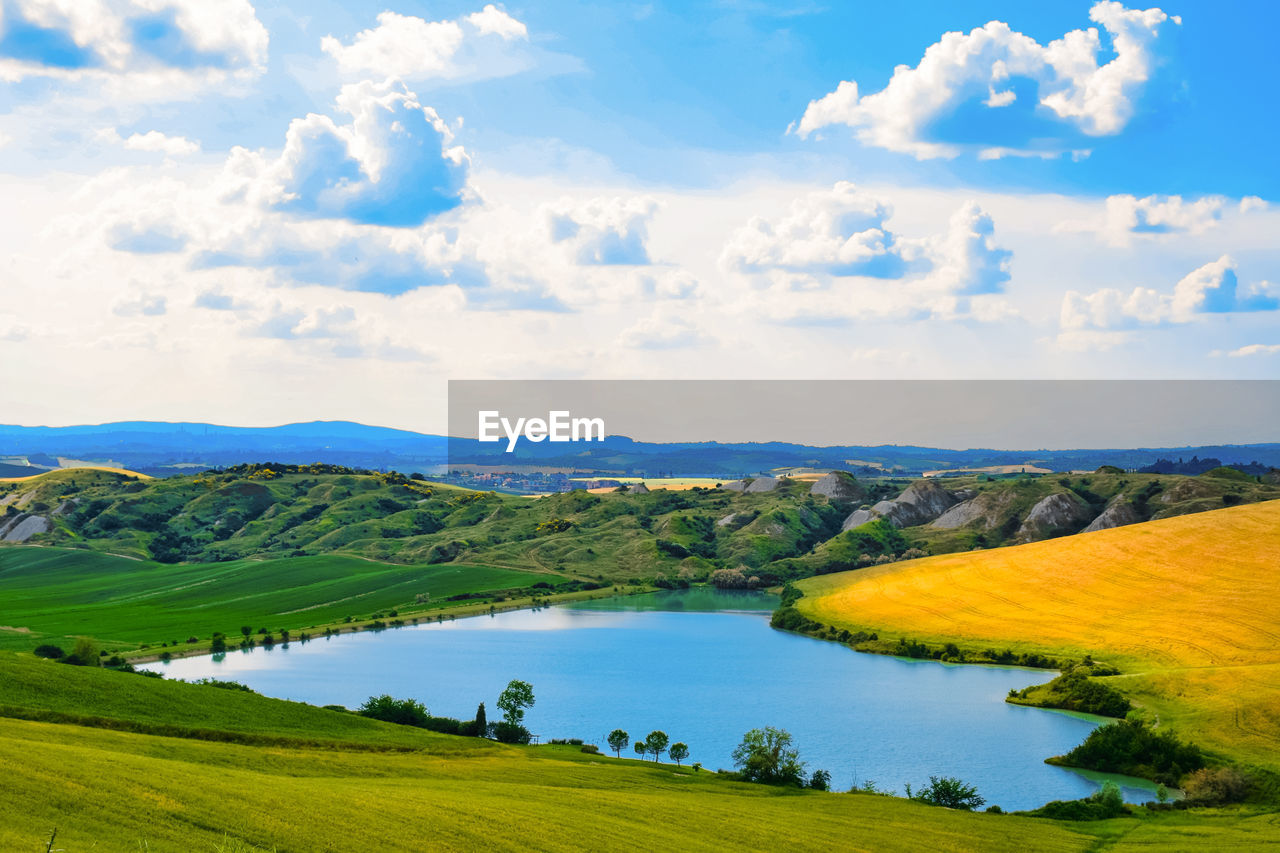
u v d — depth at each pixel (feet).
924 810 231.50
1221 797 247.91
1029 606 530.68
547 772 237.86
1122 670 403.54
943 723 346.95
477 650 503.61
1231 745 282.56
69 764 155.02
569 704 379.76
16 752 155.94
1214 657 397.19
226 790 159.63
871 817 219.20
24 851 113.29
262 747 225.56
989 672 440.04
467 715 355.97
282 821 148.56
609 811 192.24
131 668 425.28
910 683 418.51
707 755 307.99
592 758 274.57
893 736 329.52
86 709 233.14
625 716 360.07
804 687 411.54
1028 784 275.18
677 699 388.16
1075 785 273.95
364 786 190.70
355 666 456.86
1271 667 346.95
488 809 178.09
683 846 171.94
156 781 156.04
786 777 267.59
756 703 381.19
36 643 472.44
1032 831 214.90
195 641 510.99
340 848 141.79
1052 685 382.83
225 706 262.06
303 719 265.54
